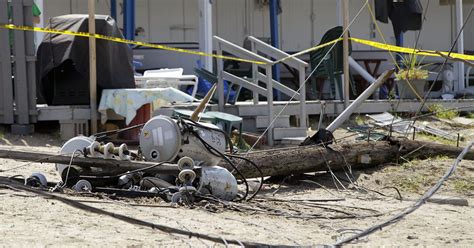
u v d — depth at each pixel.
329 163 19.33
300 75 26.03
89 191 15.40
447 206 16.78
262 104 26.67
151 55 36.22
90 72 24.17
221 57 25.77
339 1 33.91
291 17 39.94
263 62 25.38
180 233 10.28
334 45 26.48
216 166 16.56
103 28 24.66
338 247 10.67
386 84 36.72
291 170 18.89
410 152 20.62
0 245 10.05
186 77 29.09
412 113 28.81
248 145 23.81
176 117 17.44
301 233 12.73
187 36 38.50
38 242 10.33
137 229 11.69
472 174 19.58
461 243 12.50
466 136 25.36
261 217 14.27
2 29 24.33
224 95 27.08
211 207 14.70
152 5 38.25
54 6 37.06
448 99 32.12
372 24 40.09
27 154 15.63
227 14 39.16
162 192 15.27
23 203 13.29
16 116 24.44
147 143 16.05
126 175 15.83
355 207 16.12
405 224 14.24
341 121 21.70
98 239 10.76
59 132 24.86
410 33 40.34
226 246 10.28
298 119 27.17
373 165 20.22
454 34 40.88
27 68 24.39
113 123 24.50
